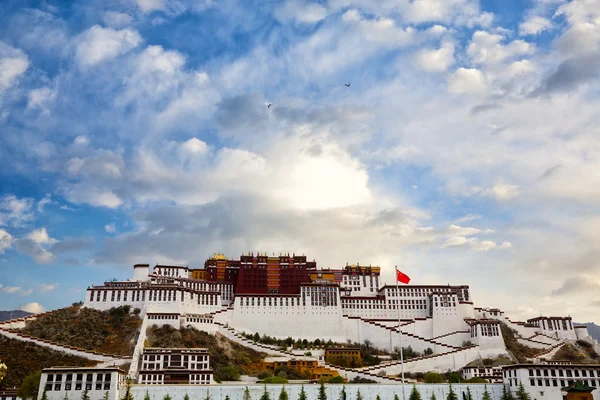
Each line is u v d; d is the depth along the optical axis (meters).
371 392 158.75
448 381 197.75
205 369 181.25
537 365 158.50
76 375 139.38
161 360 182.88
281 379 167.50
